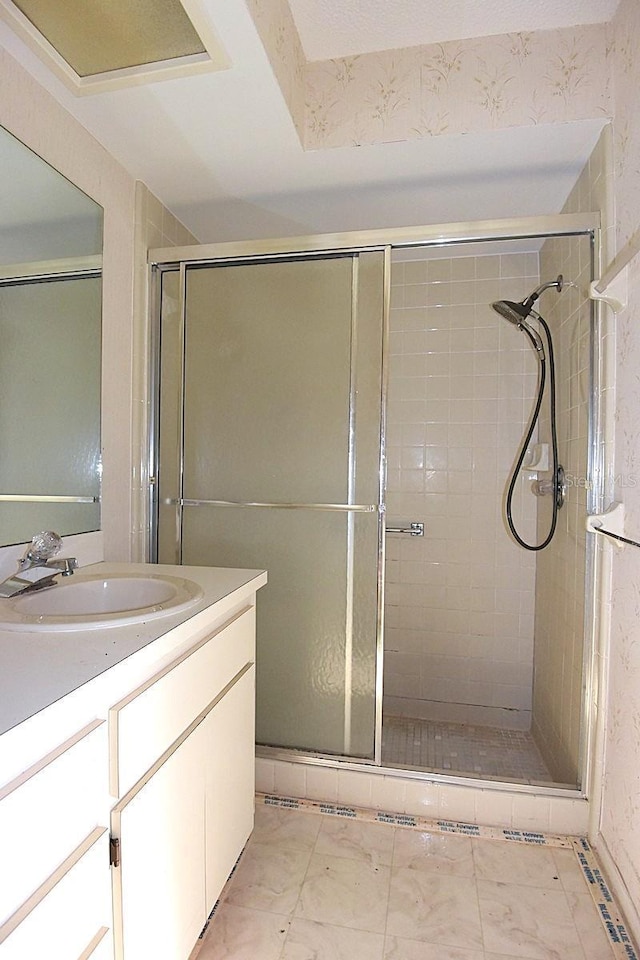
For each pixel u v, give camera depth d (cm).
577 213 174
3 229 128
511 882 144
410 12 147
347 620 180
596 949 124
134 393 183
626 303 144
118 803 85
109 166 168
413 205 201
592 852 156
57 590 125
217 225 216
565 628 194
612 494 153
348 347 179
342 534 180
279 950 122
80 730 78
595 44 150
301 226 218
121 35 124
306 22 151
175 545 192
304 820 168
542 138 158
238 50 127
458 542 250
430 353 251
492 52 155
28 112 134
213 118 151
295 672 185
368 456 177
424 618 254
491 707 247
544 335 228
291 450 184
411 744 230
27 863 66
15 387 133
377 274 176
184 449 192
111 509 172
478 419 246
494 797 167
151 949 94
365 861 151
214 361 189
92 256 161
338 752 182
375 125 162
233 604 127
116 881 84
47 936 69
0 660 83
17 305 133
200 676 114
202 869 115
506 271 242
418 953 122
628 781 136
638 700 132
